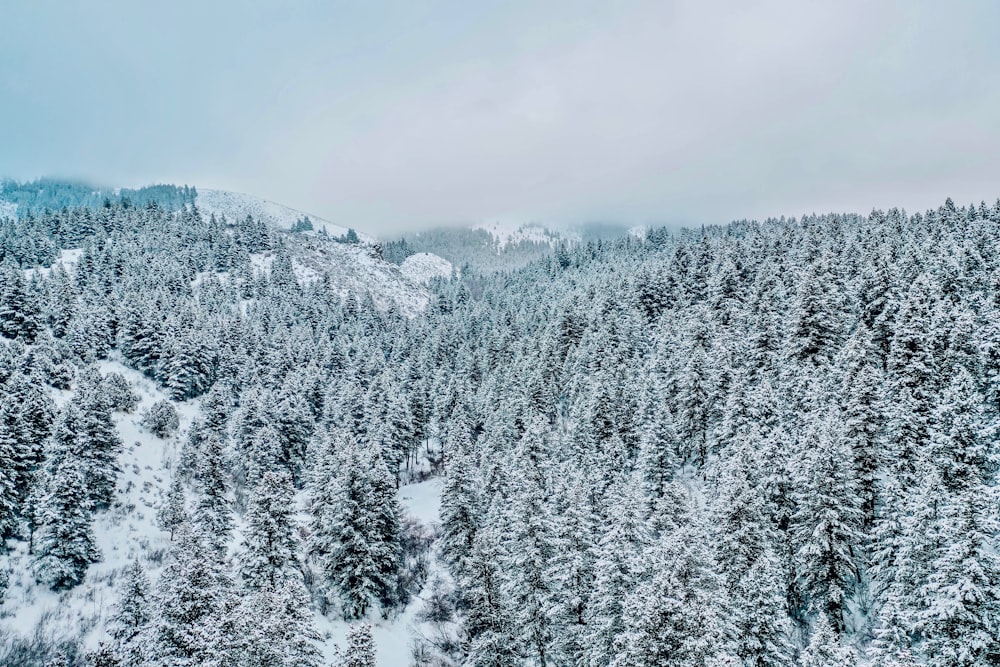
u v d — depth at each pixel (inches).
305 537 1993.1
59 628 1327.5
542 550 1208.8
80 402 2048.5
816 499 1127.0
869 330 1945.1
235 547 1883.6
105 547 1697.8
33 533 1521.9
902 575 954.1
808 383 1723.7
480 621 1149.7
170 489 2167.8
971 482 1157.1
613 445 1873.8
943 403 1295.5
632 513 1105.4
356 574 1542.8
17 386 1952.5
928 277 2085.4
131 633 959.0
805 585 1145.4
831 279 2362.2
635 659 819.4
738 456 1267.2
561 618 1138.7
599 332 2891.2
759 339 2183.8
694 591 848.9
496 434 2452.0
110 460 1948.8
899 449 1299.2
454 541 1720.0
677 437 1876.2
